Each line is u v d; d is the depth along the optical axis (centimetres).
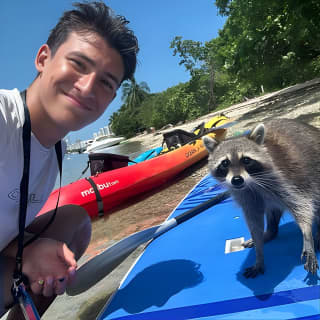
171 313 58
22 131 54
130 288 70
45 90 53
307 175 63
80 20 52
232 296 58
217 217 99
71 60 52
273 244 73
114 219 171
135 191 209
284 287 56
